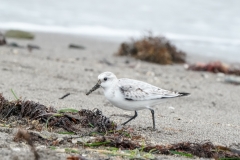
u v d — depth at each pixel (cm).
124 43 2003
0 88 1178
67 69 1559
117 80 909
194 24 2823
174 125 971
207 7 3191
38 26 2562
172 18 2911
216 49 2367
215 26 2800
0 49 1805
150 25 2742
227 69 1847
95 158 705
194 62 2030
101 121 855
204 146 780
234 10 3152
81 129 838
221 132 944
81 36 2450
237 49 2397
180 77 1667
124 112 1047
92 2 3173
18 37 2208
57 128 837
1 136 759
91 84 1373
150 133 887
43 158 678
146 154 733
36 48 1969
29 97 1111
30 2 3020
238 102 1327
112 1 3219
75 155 702
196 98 1329
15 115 869
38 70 1485
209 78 1706
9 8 2823
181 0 3325
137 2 3241
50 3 3059
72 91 1243
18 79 1315
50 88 1250
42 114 859
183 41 2470
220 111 1189
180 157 750
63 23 2672
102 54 2009
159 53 1925
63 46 2119
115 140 767
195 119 1059
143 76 1616
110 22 2764
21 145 725
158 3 3228
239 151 782
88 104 1103
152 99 888
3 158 661
